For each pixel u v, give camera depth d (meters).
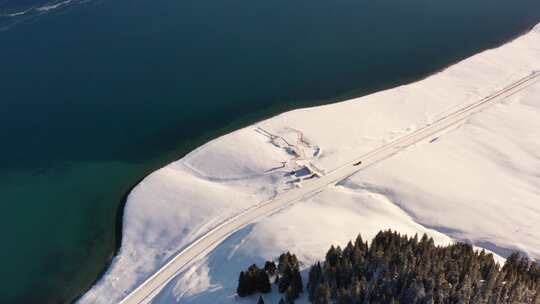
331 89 130.00
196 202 95.12
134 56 141.75
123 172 105.00
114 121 118.69
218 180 101.38
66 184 102.00
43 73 134.88
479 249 83.38
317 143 109.75
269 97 126.38
